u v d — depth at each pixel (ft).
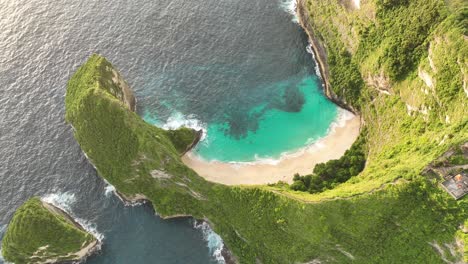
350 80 300.40
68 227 247.50
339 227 216.74
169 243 253.24
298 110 314.55
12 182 282.97
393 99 272.51
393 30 275.59
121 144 258.78
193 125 310.86
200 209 256.11
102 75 290.35
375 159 253.65
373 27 291.17
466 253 192.85
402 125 258.16
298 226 223.92
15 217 249.96
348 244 215.51
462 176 206.69
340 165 270.26
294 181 268.62
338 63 313.73
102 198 273.75
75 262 251.39
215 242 252.21
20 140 302.45
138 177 262.67
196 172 270.05
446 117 233.35
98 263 249.14
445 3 253.44
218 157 294.46
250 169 286.87
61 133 304.50
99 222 263.49
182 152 293.23
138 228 260.62
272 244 232.53
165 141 263.70
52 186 280.31
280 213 229.04
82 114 269.64
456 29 235.20
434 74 242.37
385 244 210.59
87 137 271.08
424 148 227.40
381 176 227.81
